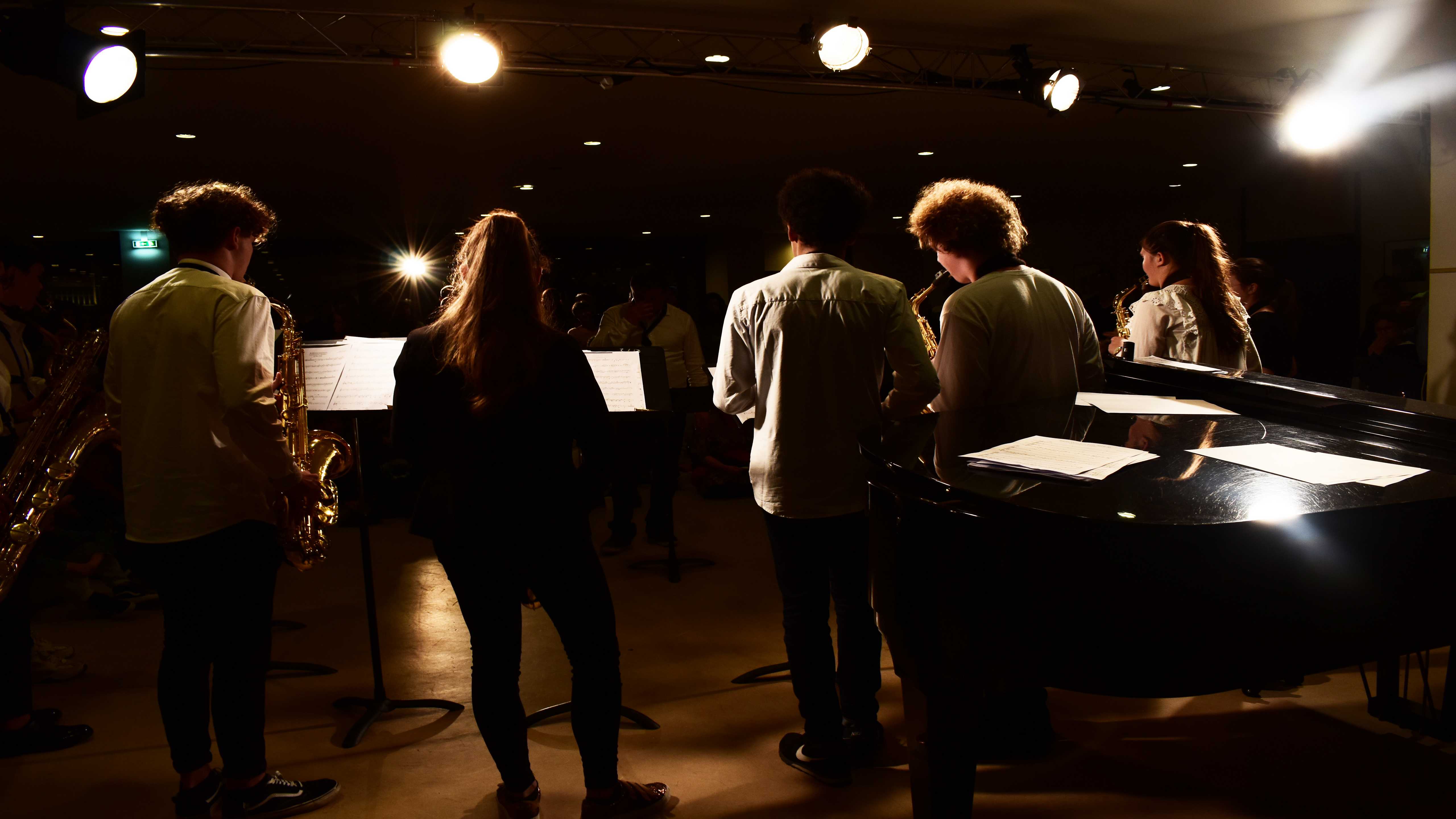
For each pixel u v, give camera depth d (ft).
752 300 7.21
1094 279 24.50
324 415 18.42
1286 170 30.71
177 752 6.89
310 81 18.08
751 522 17.60
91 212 35.12
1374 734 8.32
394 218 38.42
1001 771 7.75
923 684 5.37
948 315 7.58
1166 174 31.50
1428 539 4.75
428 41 16.52
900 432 6.58
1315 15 16.22
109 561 12.70
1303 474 5.26
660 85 19.16
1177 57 18.92
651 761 8.11
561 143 24.61
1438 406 6.58
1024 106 21.68
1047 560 4.76
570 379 6.30
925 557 5.29
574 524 6.41
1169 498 4.82
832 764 7.53
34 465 8.07
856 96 20.43
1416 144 25.77
